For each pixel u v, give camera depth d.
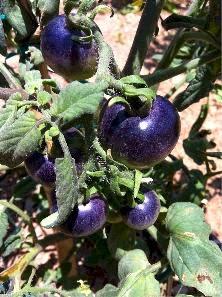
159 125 0.15
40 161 0.17
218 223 0.35
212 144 0.30
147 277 0.20
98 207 0.18
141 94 0.15
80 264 0.32
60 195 0.14
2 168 0.25
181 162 0.29
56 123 0.15
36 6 0.20
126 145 0.16
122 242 0.22
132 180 0.17
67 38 0.16
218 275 0.19
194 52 0.28
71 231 0.18
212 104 0.41
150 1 0.19
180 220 0.20
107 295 0.20
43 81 0.17
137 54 0.20
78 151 0.17
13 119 0.15
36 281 0.30
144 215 0.19
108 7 0.16
